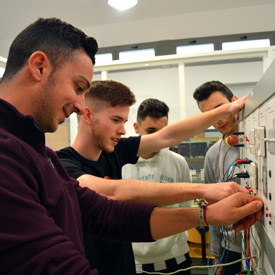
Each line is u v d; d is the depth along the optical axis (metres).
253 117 0.85
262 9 3.88
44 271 0.37
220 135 2.72
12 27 4.29
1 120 0.48
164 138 1.22
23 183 0.41
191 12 4.05
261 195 0.75
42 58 0.51
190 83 4.07
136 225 0.71
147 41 4.26
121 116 1.00
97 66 2.70
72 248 0.41
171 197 0.77
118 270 0.94
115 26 4.35
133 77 4.17
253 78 3.93
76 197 0.67
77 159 0.99
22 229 0.38
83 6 3.72
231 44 4.04
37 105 0.53
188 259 1.63
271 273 0.65
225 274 1.45
